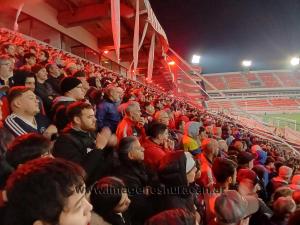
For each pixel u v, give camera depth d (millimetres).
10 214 1072
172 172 3111
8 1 4008
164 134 4387
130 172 3221
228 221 2797
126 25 18469
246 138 15625
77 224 1096
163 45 11391
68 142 2918
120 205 2451
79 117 3090
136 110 4957
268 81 48062
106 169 3025
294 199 4160
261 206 3777
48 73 6445
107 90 5555
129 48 22406
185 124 7648
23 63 7340
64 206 1071
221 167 3957
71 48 20922
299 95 42031
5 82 4445
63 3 18469
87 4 18375
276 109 41344
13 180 1112
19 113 3074
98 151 2828
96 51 24156
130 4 13836
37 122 3561
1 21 14180
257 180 4156
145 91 15555
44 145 2035
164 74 22094
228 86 49000
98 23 21016
